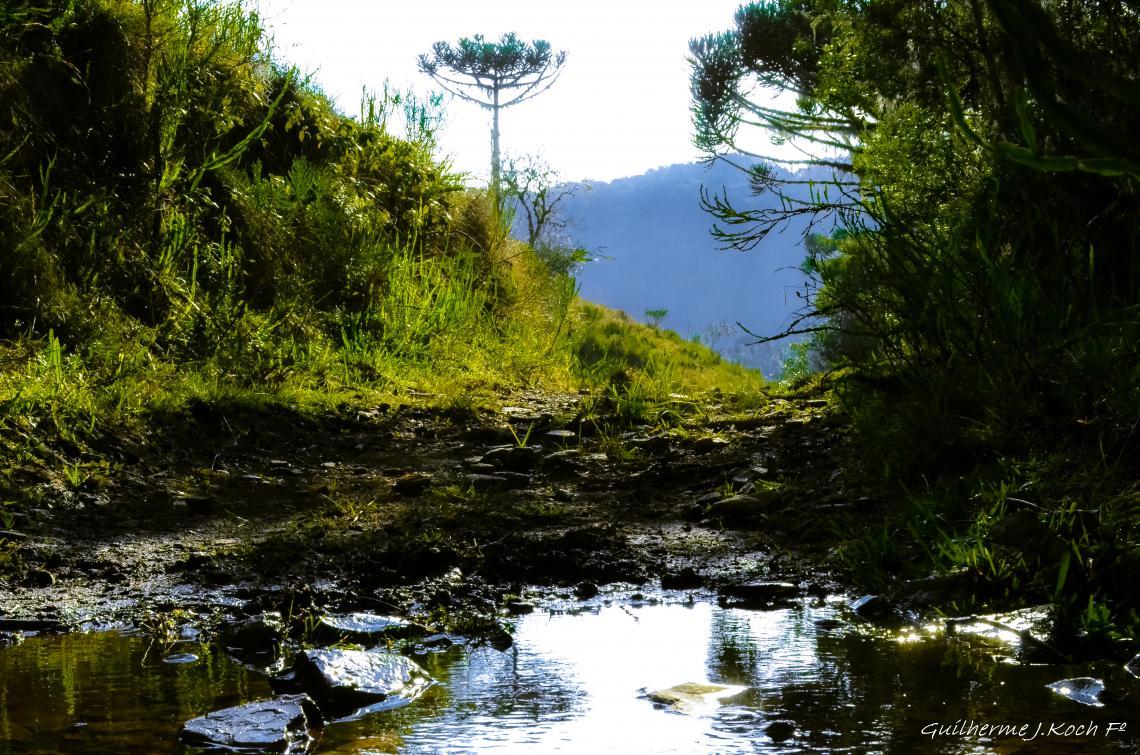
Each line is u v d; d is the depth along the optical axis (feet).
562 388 30.14
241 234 28.81
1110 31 9.25
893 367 15.21
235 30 30.66
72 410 16.80
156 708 6.67
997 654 7.91
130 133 25.58
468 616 9.70
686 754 5.67
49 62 24.59
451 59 165.68
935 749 5.61
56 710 6.63
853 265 20.03
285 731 6.00
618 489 15.97
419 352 30.40
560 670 7.70
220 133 28.91
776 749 5.70
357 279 31.48
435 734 6.11
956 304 14.35
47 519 13.29
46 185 22.61
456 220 41.91
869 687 6.98
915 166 16.80
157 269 24.52
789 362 37.40
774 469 15.98
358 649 7.82
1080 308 13.94
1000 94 14.37
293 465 17.65
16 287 20.44
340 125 37.40
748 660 7.87
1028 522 10.08
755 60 44.86
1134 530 9.78
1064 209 14.44
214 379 21.20
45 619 9.48
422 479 16.02
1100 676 7.18
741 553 12.11
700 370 61.57
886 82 17.87
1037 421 12.88
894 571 10.66
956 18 15.66
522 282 43.68
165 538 12.91
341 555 11.94
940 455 12.98
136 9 27.55
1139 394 11.94
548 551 12.04
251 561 11.68
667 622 9.44
